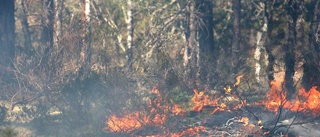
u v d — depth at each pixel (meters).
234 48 31.47
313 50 22.22
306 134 13.64
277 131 13.68
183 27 36.25
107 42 20.97
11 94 17.95
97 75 15.41
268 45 28.38
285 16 33.03
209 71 20.77
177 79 16.44
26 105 17.62
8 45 21.88
